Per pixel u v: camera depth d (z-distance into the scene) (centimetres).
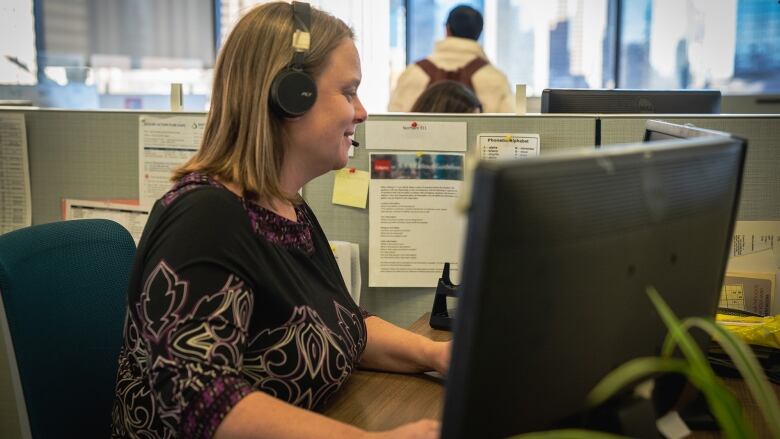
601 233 61
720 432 97
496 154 159
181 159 167
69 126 170
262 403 88
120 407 105
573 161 59
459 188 160
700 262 76
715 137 82
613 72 416
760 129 152
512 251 55
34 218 174
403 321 166
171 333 91
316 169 115
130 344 105
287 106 105
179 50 424
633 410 71
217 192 100
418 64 336
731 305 151
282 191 109
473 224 54
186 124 166
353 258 164
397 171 161
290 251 110
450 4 418
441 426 60
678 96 175
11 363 107
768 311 151
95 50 422
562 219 58
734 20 402
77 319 116
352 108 114
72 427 113
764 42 400
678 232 71
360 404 110
